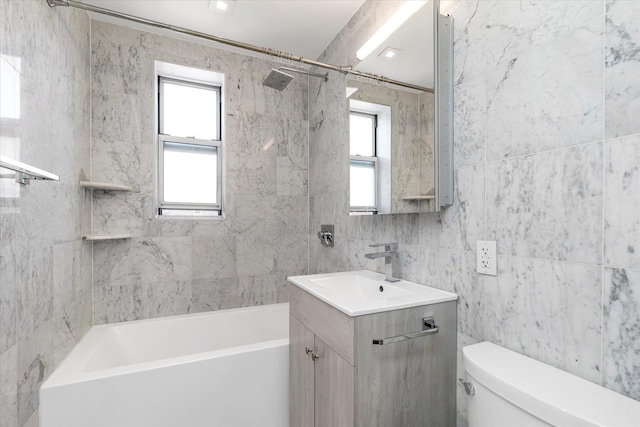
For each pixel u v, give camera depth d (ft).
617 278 2.50
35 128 3.88
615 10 2.51
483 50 3.69
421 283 4.68
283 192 8.47
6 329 3.19
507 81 3.41
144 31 6.98
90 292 6.43
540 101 3.08
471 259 3.84
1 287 3.10
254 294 8.12
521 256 3.26
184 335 7.06
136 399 4.55
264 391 5.36
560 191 2.91
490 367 2.92
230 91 7.84
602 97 2.60
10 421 3.28
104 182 6.63
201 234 7.57
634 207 2.40
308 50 7.95
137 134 6.94
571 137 2.82
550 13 2.99
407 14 4.70
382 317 3.53
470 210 3.87
